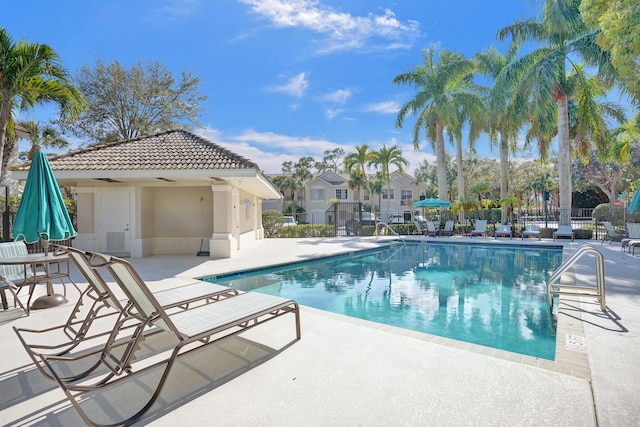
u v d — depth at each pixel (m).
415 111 24.08
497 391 2.90
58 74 11.20
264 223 24.31
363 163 30.81
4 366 3.44
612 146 19.20
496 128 23.23
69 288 7.16
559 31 17.03
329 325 4.66
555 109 20.42
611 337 4.08
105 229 11.98
